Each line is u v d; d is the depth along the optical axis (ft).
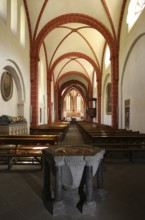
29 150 21.11
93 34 53.78
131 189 14.15
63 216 10.62
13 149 21.12
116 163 21.08
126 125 37.40
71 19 42.75
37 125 43.88
